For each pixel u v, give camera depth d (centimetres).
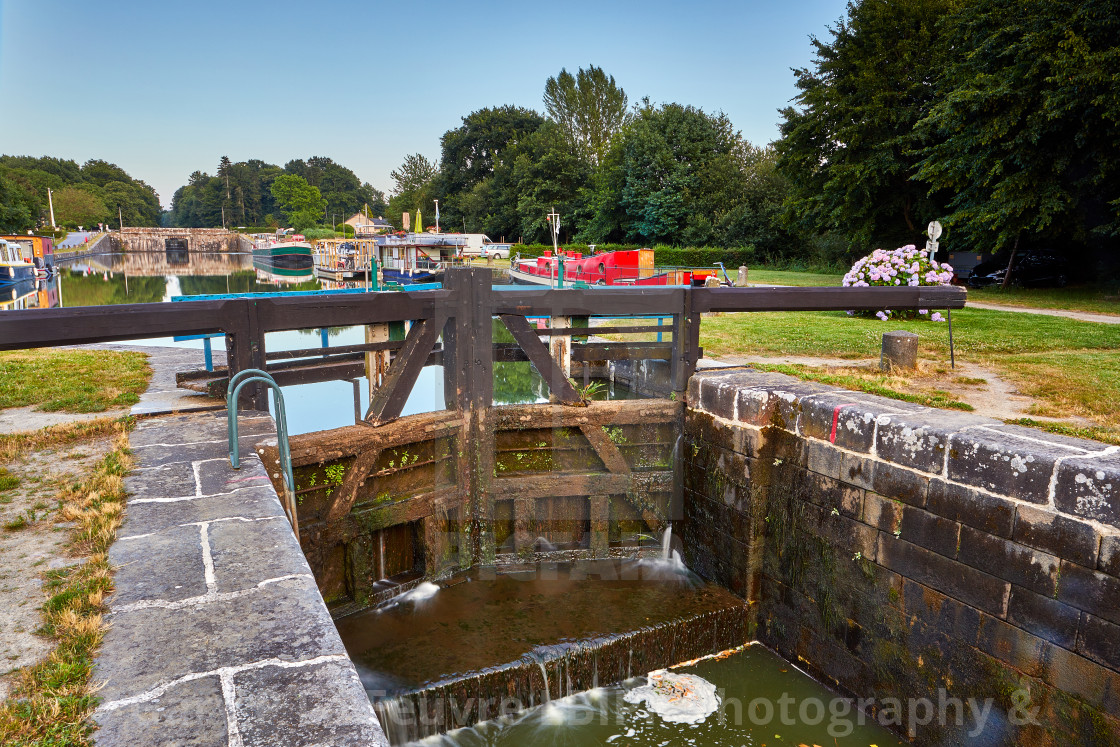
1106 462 423
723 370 782
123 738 200
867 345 1041
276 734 201
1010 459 457
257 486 400
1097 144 1905
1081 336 1126
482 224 7194
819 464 608
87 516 355
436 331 670
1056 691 440
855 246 3341
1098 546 412
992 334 1155
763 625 682
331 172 16775
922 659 527
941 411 568
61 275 4991
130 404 626
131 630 256
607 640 595
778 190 4328
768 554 672
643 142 4772
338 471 617
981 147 2120
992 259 2534
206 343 708
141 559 311
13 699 222
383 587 666
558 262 1898
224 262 8231
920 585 525
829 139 3008
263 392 594
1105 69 1762
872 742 541
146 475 420
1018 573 457
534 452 724
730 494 696
